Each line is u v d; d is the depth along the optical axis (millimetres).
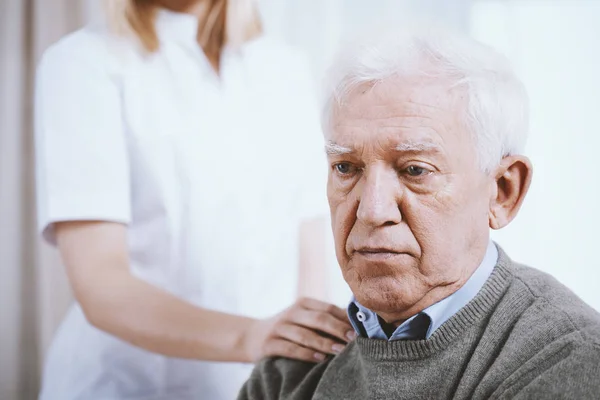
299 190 1552
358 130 819
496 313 835
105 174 1323
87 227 1319
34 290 2143
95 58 1365
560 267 1729
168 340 1207
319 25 1999
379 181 814
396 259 816
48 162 1318
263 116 1496
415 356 843
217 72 1507
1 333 2113
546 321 803
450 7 1872
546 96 1741
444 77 809
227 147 1440
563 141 1734
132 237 1416
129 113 1377
